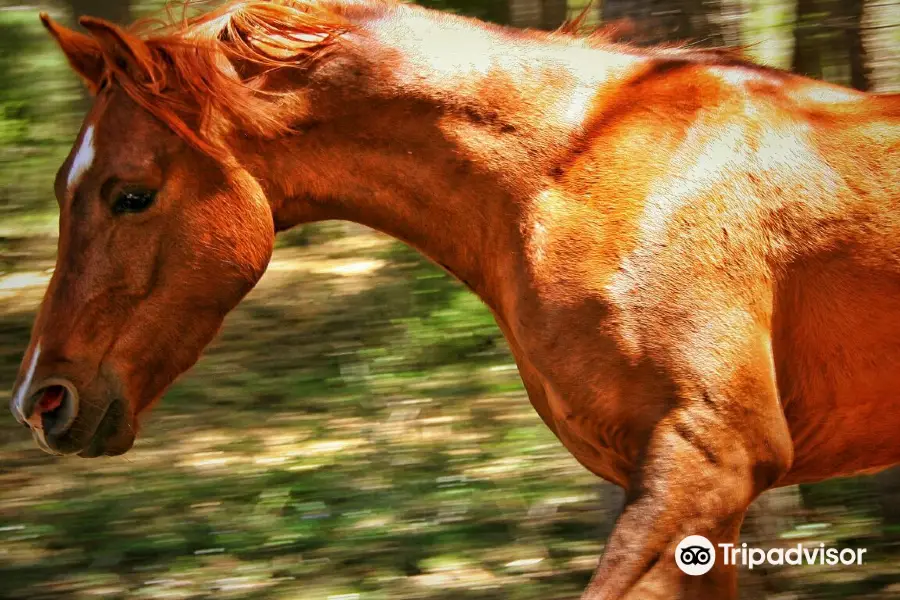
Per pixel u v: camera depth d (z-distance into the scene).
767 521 4.40
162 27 3.20
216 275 3.09
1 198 9.04
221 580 4.46
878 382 3.09
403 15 3.23
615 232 2.98
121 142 3.00
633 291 2.94
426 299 7.20
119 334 3.04
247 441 5.77
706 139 3.04
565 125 3.12
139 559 4.72
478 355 6.53
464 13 8.47
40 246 8.55
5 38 9.65
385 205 3.21
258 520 4.93
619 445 3.02
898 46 5.11
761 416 2.95
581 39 3.29
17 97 9.49
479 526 4.80
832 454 3.23
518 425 5.70
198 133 3.01
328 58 3.12
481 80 3.14
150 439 5.89
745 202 2.99
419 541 4.71
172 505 5.14
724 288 2.95
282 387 6.38
